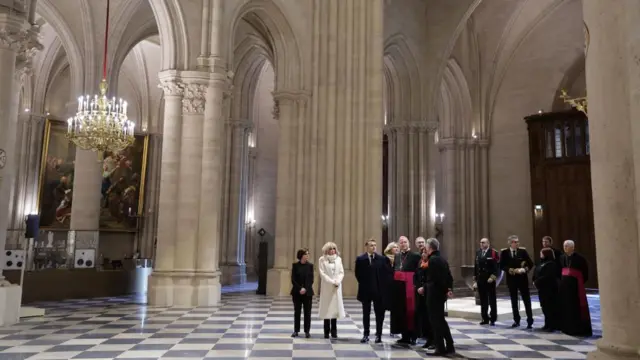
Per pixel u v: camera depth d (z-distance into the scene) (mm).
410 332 8266
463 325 10852
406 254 8680
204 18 14086
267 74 29812
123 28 19359
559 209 24625
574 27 25375
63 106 26125
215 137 13789
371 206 16672
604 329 4652
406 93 23609
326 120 16953
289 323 10398
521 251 10742
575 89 26031
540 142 25469
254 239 28031
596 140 4812
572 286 9703
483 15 26875
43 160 24938
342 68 17234
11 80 9758
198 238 13508
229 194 22578
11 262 13641
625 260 4496
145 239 26609
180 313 11789
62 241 15828
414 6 23719
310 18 17375
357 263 8609
